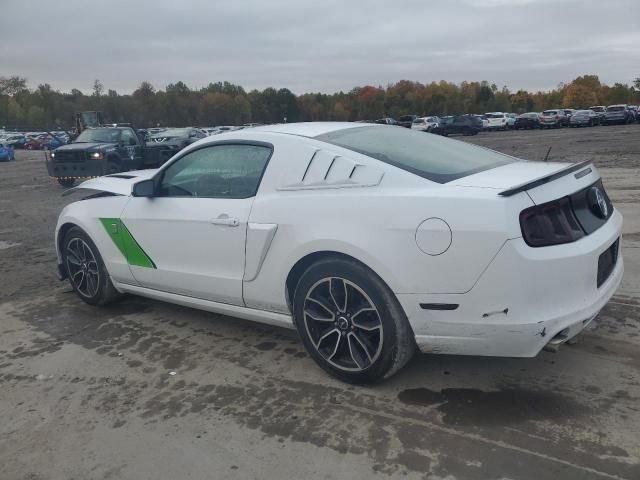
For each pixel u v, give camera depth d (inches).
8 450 112.0
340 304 126.0
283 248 130.9
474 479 95.4
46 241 304.5
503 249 105.1
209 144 151.9
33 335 169.3
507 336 108.6
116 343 160.4
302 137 137.3
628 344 140.9
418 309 114.1
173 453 108.0
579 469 96.2
